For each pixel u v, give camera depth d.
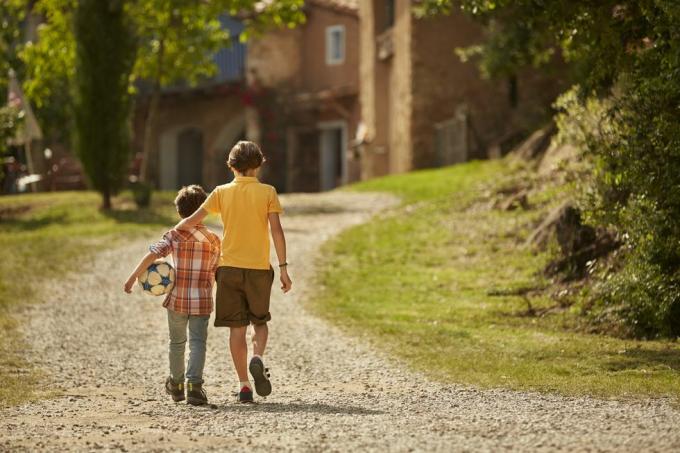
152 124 56.09
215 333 20.83
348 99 70.69
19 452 10.05
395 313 23.17
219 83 75.50
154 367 17.36
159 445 10.27
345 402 13.12
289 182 73.81
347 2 72.12
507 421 11.16
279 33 73.75
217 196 13.42
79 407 13.24
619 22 19.84
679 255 19.22
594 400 12.73
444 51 57.81
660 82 17.69
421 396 13.45
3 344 19.50
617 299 20.27
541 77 56.94
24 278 28.78
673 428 10.54
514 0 22.53
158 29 54.47
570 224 24.83
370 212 41.78
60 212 45.34
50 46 53.72
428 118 57.97
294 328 21.33
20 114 49.00
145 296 26.08
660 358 16.80
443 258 30.00
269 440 10.37
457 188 42.81
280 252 13.41
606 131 20.97
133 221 41.91
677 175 18.25
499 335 19.94
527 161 43.84
